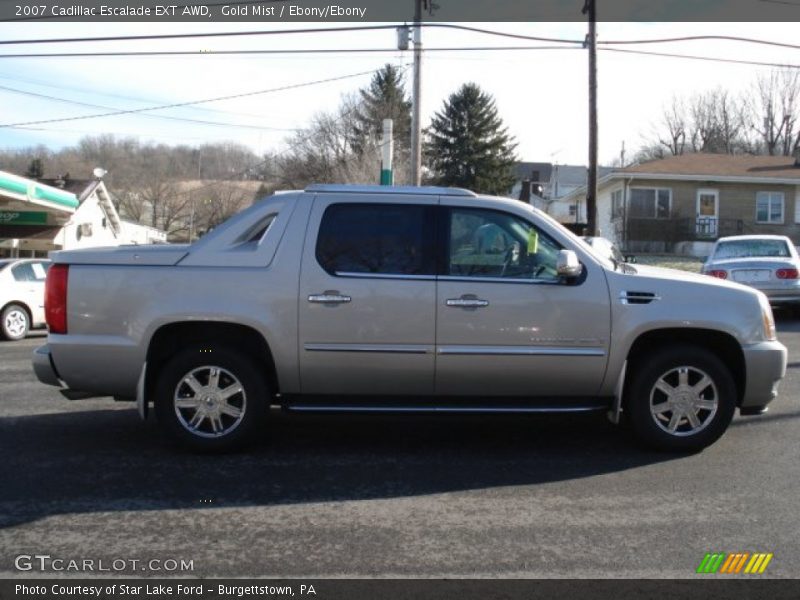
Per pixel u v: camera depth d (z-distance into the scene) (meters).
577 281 5.12
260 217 5.25
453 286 5.08
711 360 5.20
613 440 5.73
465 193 5.30
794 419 6.32
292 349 5.08
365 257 5.14
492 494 4.54
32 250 29.72
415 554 3.69
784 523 4.09
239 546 3.77
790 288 13.13
